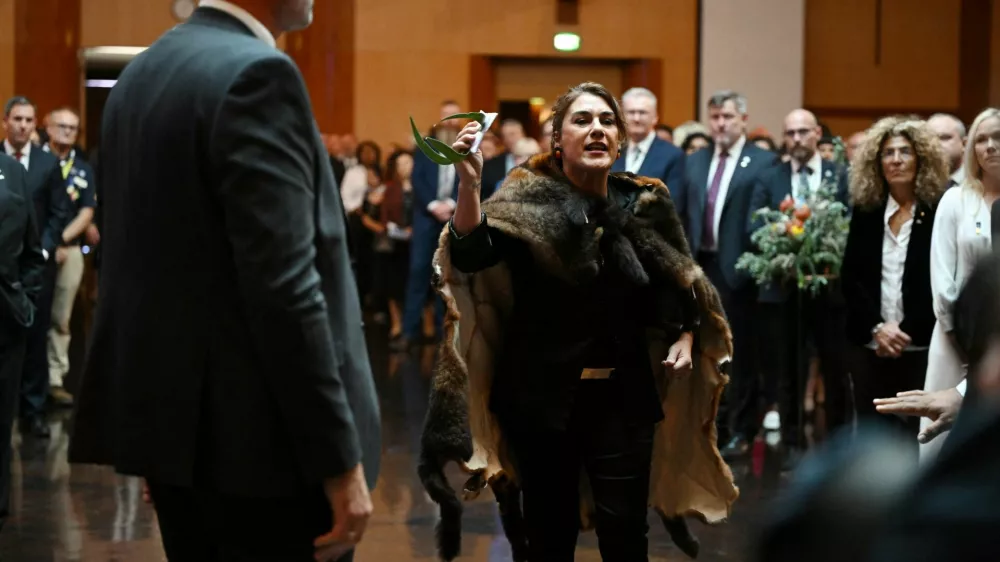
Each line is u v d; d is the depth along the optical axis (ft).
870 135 17.63
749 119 53.52
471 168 12.01
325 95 54.03
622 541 12.51
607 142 12.57
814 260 24.00
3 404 17.40
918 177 17.25
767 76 53.52
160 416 8.36
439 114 54.44
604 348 12.55
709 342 13.34
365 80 54.13
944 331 15.23
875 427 4.78
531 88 55.47
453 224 12.31
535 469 12.89
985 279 5.16
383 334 46.34
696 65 54.08
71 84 53.47
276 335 7.93
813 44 56.39
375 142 54.24
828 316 23.84
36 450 25.16
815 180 25.57
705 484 13.75
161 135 8.33
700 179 25.90
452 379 12.40
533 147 34.86
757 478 22.65
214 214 8.23
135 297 8.48
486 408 13.16
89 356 8.93
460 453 12.38
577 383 12.52
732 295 25.43
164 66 8.56
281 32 9.12
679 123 54.39
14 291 17.34
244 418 8.24
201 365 8.30
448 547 12.80
